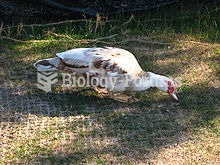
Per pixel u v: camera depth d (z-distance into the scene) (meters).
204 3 5.15
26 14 4.90
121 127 3.95
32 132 3.90
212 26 4.91
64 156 3.73
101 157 3.73
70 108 4.09
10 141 3.83
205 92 4.25
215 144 3.84
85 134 3.89
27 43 4.68
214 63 4.54
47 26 4.86
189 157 3.75
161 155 3.76
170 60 4.56
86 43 4.70
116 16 4.96
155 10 5.05
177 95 4.21
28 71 4.41
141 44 4.72
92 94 4.21
